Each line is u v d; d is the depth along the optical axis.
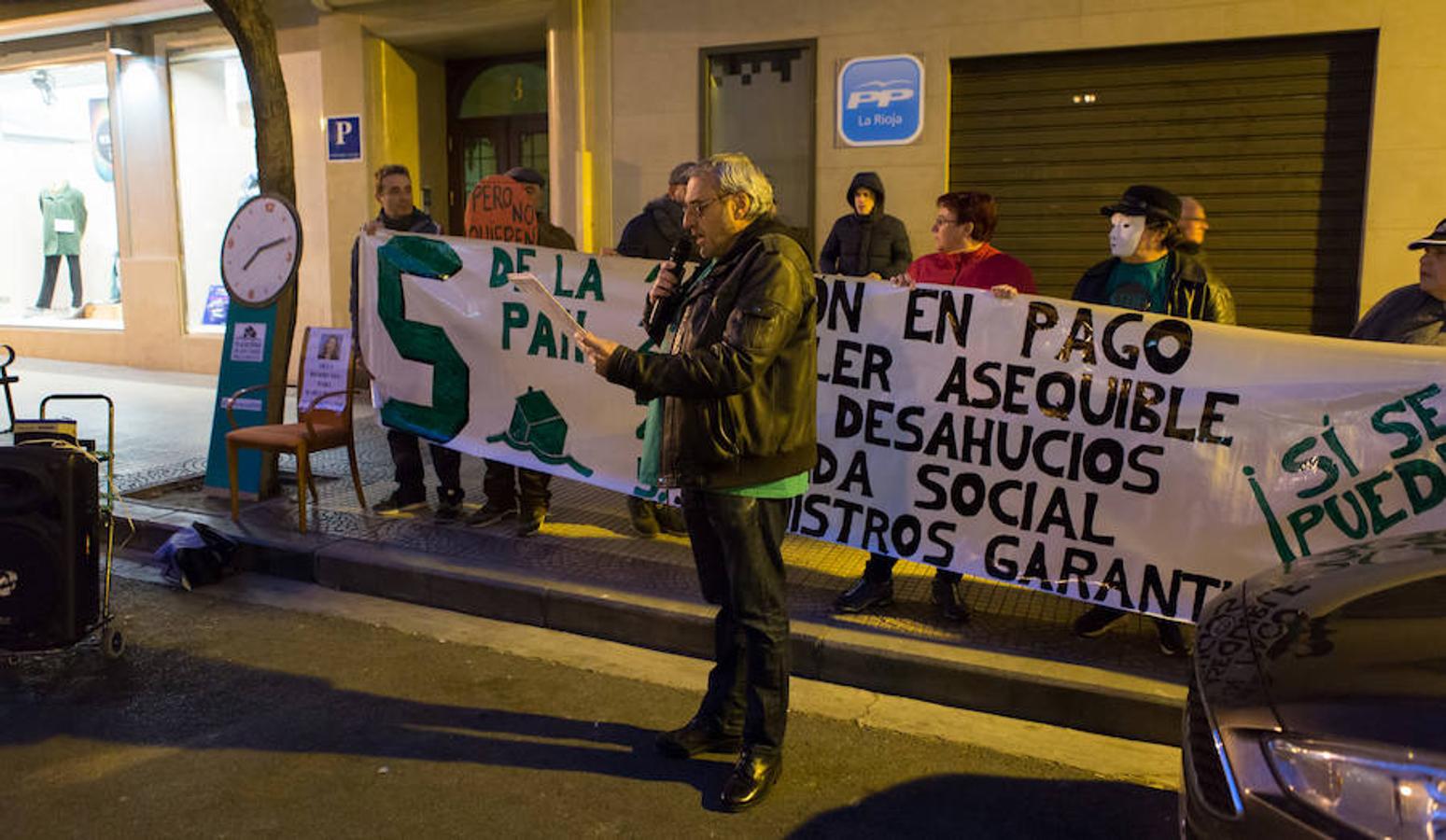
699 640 4.48
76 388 10.69
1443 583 2.55
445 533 5.67
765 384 3.23
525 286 3.12
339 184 10.27
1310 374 3.86
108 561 4.42
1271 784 2.08
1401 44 6.36
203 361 11.91
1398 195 6.47
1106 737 3.81
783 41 7.97
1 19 12.29
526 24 9.20
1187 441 4.02
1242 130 6.87
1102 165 7.24
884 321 4.45
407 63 10.19
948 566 4.41
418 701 4.03
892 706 4.04
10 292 13.51
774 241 3.20
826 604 4.68
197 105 11.67
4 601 4.07
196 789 3.36
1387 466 3.76
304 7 10.42
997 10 7.27
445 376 5.66
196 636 4.67
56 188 12.88
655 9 8.41
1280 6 6.58
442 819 3.20
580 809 3.27
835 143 7.89
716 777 3.49
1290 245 6.86
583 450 5.36
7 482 4.03
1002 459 4.30
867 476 4.52
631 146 8.66
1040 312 4.20
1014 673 3.95
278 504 6.25
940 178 7.61
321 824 3.16
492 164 10.62
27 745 3.64
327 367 6.20
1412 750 1.98
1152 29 6.89
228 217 11.73
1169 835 3.17
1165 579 4.09
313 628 4.78
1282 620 2.54
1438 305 3.96
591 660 4.45
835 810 3.29
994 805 3.33
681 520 5.68
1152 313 4.10
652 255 5.99
